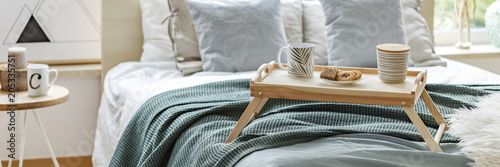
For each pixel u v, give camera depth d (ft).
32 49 10.10
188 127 6.51
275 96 5.68
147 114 7.26
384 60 5.69
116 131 8.16
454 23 12.23
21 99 8.08
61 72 9.87
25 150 10.14
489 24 11.69
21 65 8.49
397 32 9.36
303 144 5.61
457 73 8.93
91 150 10.46
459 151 5.45
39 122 8.56
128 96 8.13
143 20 10.00
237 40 8.97
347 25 9.23
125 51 10.15
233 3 9.23
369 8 9.32
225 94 7.51
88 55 10.36
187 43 9.32
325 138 5.75
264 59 9.02
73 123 10.29
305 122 6.24
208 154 5.64
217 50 8.96
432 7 11.17
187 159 5.98
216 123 6.31
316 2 10.37
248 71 9.02
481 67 11.62
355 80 5.67
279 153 5.28
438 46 12.10
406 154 5.24
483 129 5.65
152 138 6.68
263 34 9.07
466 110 6.23
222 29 8.98
